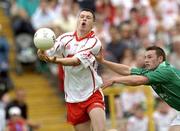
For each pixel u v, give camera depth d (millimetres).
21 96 40656
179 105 27766
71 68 26391
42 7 47719
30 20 48125
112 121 37938
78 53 25984
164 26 50469
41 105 45031
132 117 39125
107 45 45844
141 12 50375
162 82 26938
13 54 47438
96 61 26859
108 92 38156
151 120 38844
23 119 40094
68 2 48375
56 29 45000
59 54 26844
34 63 46750
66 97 27062
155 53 27469
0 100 40344
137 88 39125
